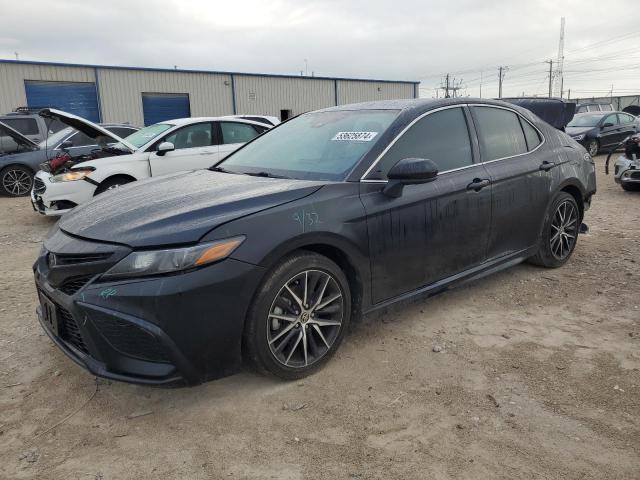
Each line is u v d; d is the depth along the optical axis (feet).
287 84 99.50
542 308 13.55
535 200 14.73
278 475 7.68
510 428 8.66
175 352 8.52
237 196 9.99
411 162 10.59
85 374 10.62
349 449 8.21
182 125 27.66
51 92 78.79
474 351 11.30
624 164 32.17
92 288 8.68
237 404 9.45
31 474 7.79
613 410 9.12
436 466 7.79
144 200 10.48
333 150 12.00
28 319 13.46
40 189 25.25
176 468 7.88
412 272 11.72
